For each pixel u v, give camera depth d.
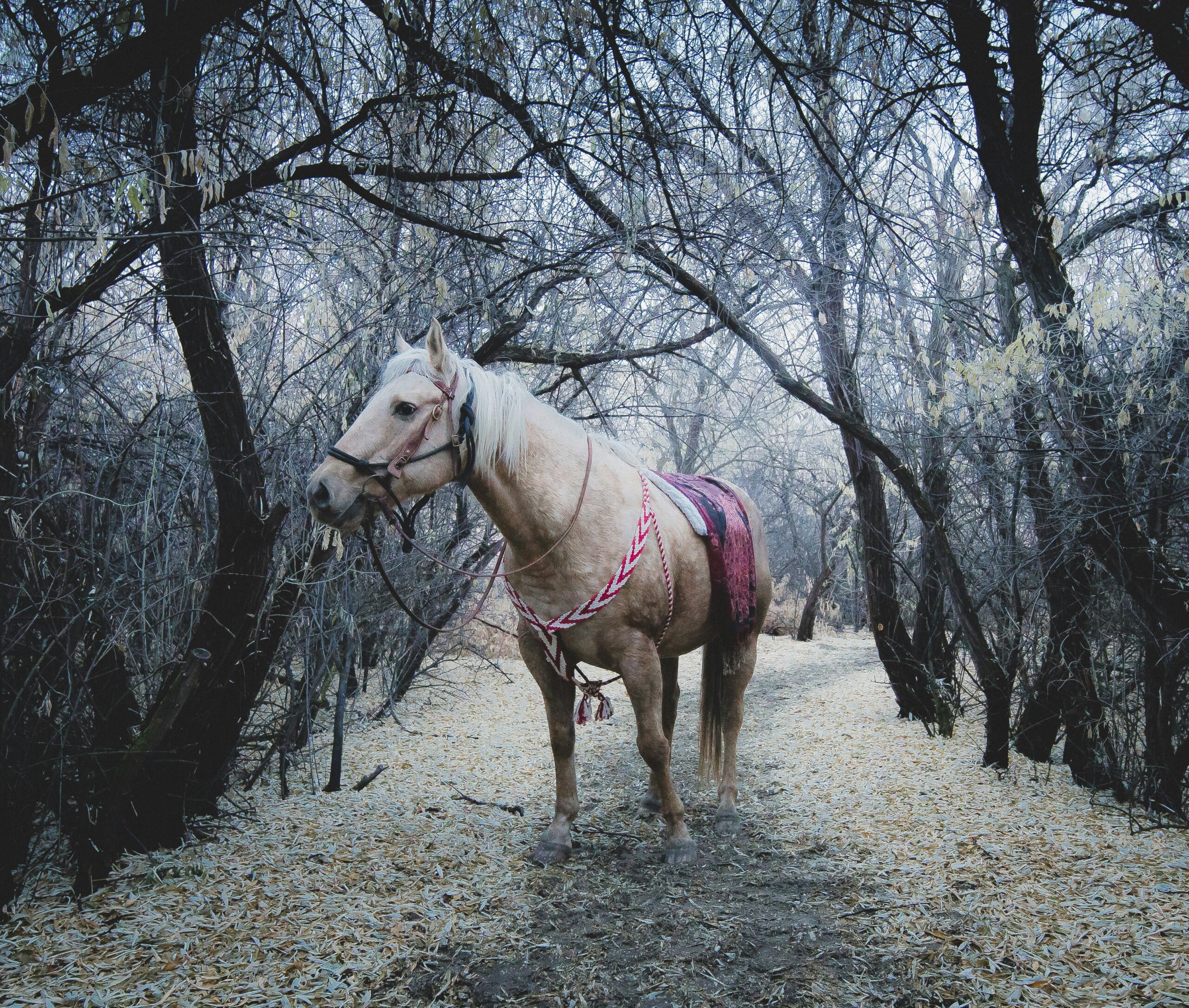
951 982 2.25
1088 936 2.46
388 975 2.30
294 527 3.64
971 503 4.97
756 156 3.97
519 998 2.22
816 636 12.38
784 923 2.62
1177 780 3.49
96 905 2.65
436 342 2.70
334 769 4.09
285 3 3.13
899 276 4.71
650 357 5.02
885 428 5.03
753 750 5.02
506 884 2.92
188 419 3.30
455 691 6.83
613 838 3.43
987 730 4.36
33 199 2.26
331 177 3.45
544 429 2.97
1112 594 3.85
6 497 2.51
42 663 2.77
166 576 3.19
